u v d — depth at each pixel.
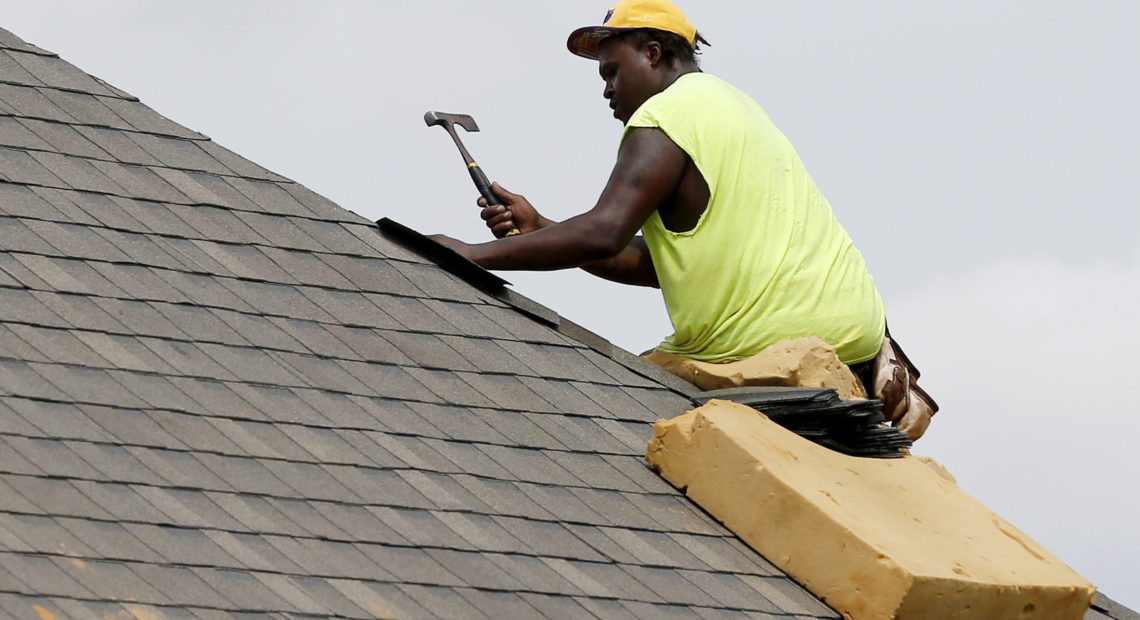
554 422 22.73
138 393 19.25
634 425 23.56
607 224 25.58
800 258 26.06
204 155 25.09
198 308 21.45
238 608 16.62
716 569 21.14
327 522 18.55
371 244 24.83
